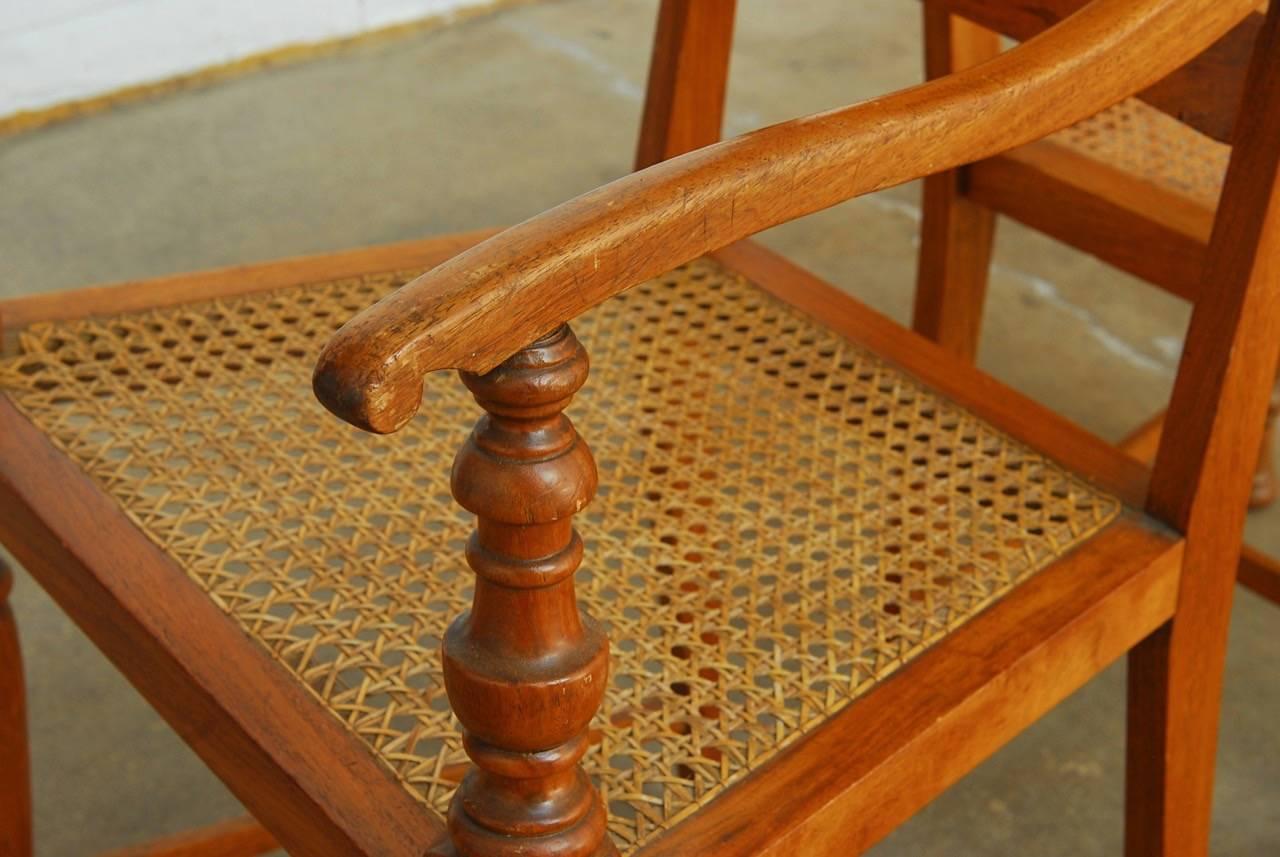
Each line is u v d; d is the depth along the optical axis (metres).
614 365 0.90
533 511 0.47
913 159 0.52
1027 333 1.83
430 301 0.41
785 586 0.74
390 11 2.58
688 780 0.63
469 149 2.23
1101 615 0.74
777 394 0.88
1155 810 0.85
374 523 0.82
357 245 1.97
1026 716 0.72
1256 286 0.72
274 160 2.19
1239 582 1.24
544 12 2.70
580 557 0.50
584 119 2.33
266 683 0.66
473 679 0.50
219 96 2.39
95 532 0.74
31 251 1.95
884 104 0.52
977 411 0.86
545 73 2.48
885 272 1.95
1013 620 0.72
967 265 1.26
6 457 0.78
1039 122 0.56
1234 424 0.76
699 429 0.85
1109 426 1.66
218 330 0.90
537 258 0.43
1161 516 0.78
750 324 0.93
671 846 0.60
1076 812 1.23
